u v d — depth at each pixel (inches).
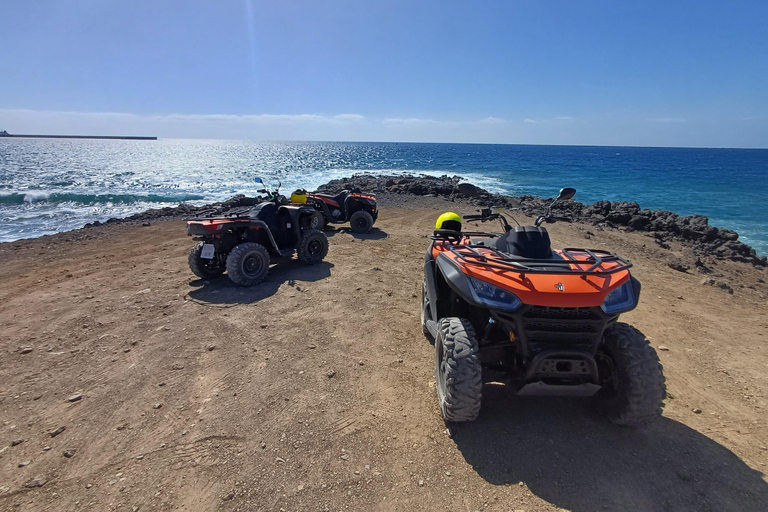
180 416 128.9
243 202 668.1
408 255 340.5
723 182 1475.1
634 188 1235.2
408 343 179.8
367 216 436.1
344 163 2484.0
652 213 591.5
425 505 98.0
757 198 1022.4
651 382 112.1
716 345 188.7
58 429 121.4
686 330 205.5
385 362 163.3
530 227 140.3
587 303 108.3
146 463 109.7
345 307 219.5
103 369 156.1
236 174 1593.3
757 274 344.8
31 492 99.9
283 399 137.9
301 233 306.8
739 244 424.8
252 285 254.4
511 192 1098.1
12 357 164.2
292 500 98.6
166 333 186.5
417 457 113.2
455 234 161.3
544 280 114.1
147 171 1754.4
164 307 218.2
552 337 113.0
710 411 137.6
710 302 248.7
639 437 121.9
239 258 246.1
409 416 130.5
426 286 170.4
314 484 103.3
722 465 111.6
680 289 273.4
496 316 118.1
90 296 235.3
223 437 119.5
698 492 102.1
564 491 102.0
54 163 2284.7
